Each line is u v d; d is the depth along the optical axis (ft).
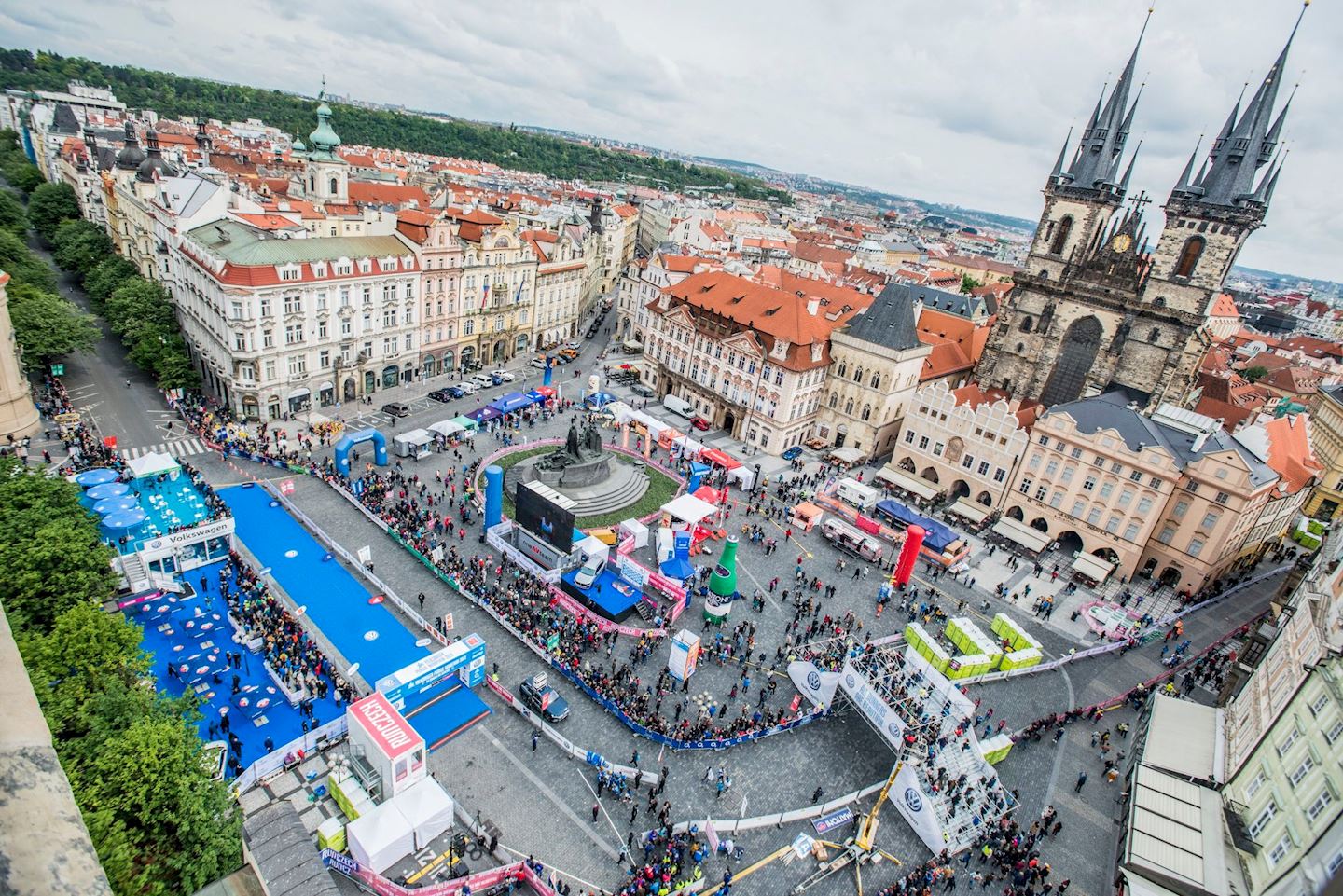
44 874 19.48
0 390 281.13
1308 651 180.65
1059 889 172.76
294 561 252.21
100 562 187.52
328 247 366.02
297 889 93.66
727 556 258.78
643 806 181.57
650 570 276.62
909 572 282.15
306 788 173.68
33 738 23.26
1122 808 199.93
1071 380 411.95
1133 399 386.32
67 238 520.42
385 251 392.68
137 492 255.70
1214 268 359.87
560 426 393.91
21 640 165.48
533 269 499.51
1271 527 338.34
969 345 485.56
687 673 220.43
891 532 323.37
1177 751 201.77
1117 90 380.99
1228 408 436.76
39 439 296.51
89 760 129.39
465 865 161.27
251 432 337.31
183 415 334.85
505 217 531.50
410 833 159.22
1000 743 208.03
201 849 120.88
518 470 329.31
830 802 189.98
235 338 326.65
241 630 214.48
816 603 272.92
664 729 200.54
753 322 409.08
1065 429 327.88
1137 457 308.81
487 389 437.17
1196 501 303.89
